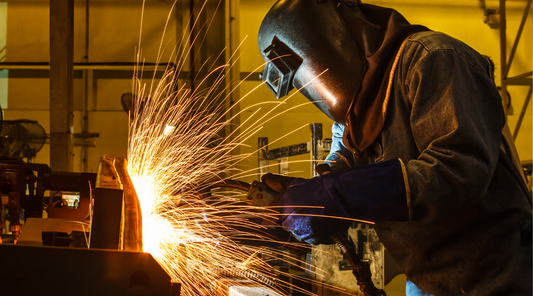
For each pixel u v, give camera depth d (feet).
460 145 2.71
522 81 17.94
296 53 4.04
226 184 3.94
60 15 9.58
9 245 1.45
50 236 2.76
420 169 2.71
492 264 2.92
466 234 3.03
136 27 16.74
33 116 16.58
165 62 16.56
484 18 17.74
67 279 1.47
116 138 16.48
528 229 2.99
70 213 3.87
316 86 3.93
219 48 16.47
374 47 3.64
